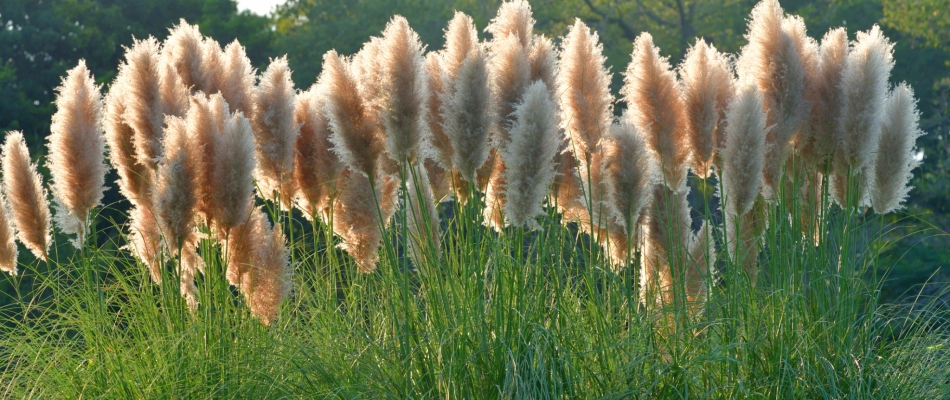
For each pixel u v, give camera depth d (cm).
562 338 437
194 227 486
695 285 515
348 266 525
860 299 491
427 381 439
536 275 448
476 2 2195
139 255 521
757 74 491
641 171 458
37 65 1858
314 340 480
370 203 505
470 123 438
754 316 460
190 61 538
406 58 440
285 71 507
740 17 2075
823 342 466
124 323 503
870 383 450
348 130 452
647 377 432
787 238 486
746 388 434
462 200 491
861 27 1897
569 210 498
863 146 492
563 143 490
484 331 427
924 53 1827
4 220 518
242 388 450
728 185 473
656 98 470
